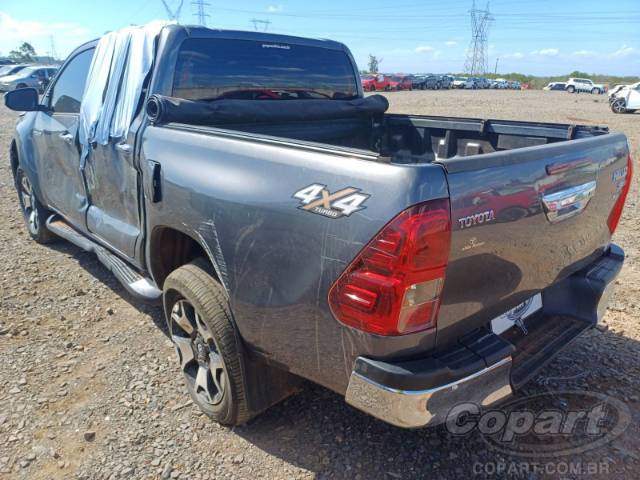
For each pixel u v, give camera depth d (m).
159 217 3.04
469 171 2.00
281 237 2.25
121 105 3.53
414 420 2.04
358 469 2.65
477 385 2.16
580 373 3.43
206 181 2.63
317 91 4.28
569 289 3.06
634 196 8.07
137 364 3.51
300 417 3.03
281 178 2.29
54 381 3.32
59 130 4.45
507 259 2.26
